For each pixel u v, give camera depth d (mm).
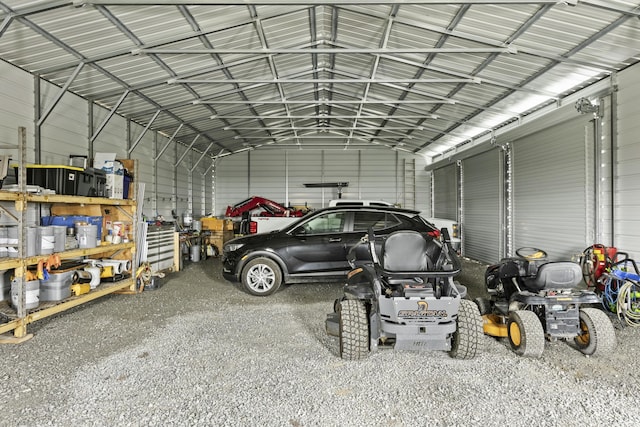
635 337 3918
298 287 6609
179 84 7043
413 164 13727
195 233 10062
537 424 2357
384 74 7492
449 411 2510
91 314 4801
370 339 3373
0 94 4863
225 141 12297
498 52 5270
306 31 6102
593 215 5695
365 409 2533
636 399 2645
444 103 8062
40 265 4012
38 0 3898
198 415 2449
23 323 3775
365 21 5578
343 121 11367
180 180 11133
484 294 6043
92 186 5031
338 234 6148
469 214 10344
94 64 5543
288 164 13781
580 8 4121
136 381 2924
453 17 4891
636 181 4941
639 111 4910
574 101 5922
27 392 2748
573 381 2934
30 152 5328
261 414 2467
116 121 7652
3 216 4125
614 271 4555
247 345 3717
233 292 6172
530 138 7391
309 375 3045
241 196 13844
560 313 3414
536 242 7223
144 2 3879
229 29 5406
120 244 5613
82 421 2381
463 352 3281
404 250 3527
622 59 5008
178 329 4203
